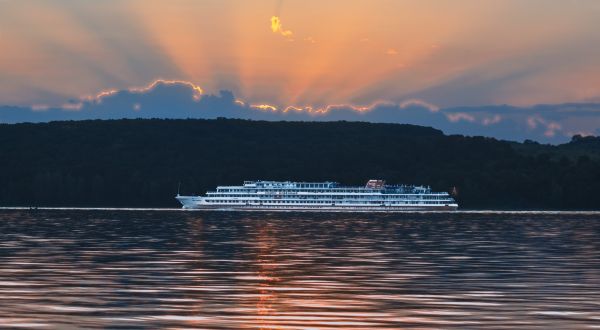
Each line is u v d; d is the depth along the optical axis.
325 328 77.69
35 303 90.19
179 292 99.25
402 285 106.44
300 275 117.81
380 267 129.25
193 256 147.62
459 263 136.38
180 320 81.06
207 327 77.88
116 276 115.19
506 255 153.25
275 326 78.38
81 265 129.75
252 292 99.50
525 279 113.38
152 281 109.81
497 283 108.81
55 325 78.25
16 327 77.25
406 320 81.38
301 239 198.00
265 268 127.06
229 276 116.25
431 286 105.56
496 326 78.50
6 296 95.12
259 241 189.75
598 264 135.38
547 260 142.75
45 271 120.81
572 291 101.06
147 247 168.38
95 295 96.31
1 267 125.75
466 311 86.25
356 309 87.44
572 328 77.44
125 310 86.25
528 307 88.69
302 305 89.88
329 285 106.44
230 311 86.06
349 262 137.50
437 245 180.12
